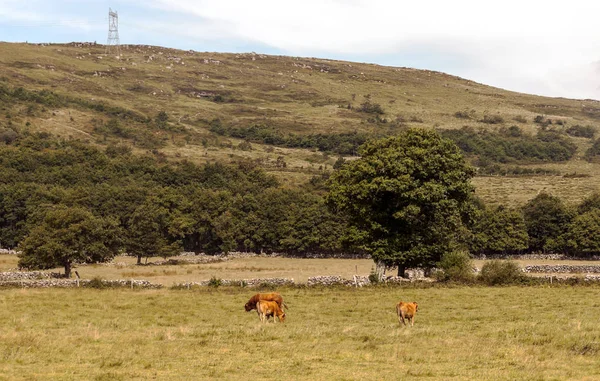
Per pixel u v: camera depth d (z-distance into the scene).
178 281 54.66
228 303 38.44
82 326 28.73
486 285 47.28
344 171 54.78
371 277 49.69
